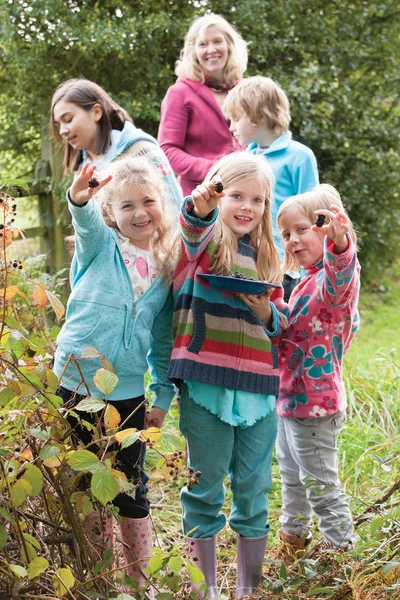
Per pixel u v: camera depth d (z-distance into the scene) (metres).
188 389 2.53
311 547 2.81
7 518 1.92
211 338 2.54
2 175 7.39
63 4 6.53
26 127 7.08
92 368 2.51
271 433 2.64
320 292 2.71
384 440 4.00
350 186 7.84
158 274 2.63
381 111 8.23
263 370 2.60
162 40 7.05
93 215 2.48
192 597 2.09
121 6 6.86
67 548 2.32
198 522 2.57
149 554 2.51
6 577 2.05
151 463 3.82
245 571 2.62
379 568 2.40
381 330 6.79
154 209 2.58
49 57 6.77
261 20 7.14
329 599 2.33
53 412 2.05
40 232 6.60
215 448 2.54
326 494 2.71
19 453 1.99
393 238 8.50
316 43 7.77
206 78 4.29
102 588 2.16
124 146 3.29
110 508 2.12
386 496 2.69
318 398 2.72
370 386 4.68
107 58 6.96
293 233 2.81
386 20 8.11
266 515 2.67
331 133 7.68
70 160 3.53
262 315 2.60
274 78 7.32
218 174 2.62
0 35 6.54
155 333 2.70
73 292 2.60
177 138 4.29
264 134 3.64
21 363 2.13
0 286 2.29
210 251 2.56
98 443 2.24
